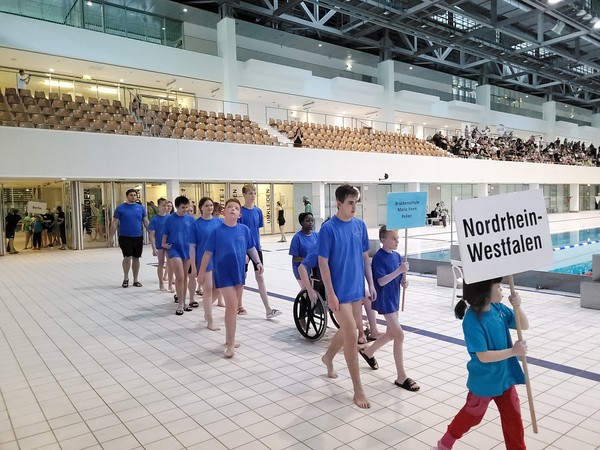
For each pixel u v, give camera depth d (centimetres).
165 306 648
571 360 396
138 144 1394
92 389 356
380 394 333
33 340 492
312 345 461
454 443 258
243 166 1611
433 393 333
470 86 3092
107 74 1736
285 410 310
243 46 2100
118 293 747
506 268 223
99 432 285
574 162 3225
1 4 1448
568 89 3653
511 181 2652
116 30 1689
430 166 2228
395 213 389
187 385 360
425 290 729
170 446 265
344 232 316
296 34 2342
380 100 2447
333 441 265
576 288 684
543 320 529
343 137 2070
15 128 1200
